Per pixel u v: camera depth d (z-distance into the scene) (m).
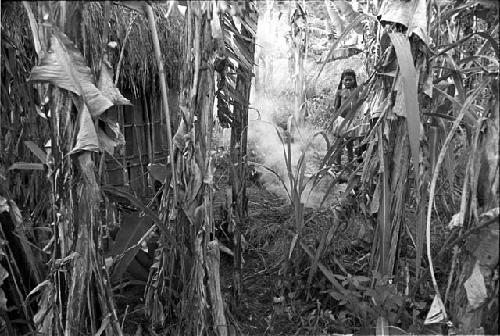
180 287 1.99
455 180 2.90
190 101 1.69
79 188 1.52
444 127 1.90
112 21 2.55
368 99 2.17
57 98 1.44
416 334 1.72
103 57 1.51
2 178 1.70
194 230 1.80
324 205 3.42
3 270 1.65
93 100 1.44
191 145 1.71
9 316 1.84
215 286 1.79
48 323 1.62
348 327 2.01
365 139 1.95
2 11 1.78
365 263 2.43
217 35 1.66
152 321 1.92
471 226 1.42
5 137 1.90
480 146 1.44
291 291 2.42
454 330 1.48
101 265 1.62
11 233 1.78
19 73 1.86
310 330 2.05
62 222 1.55
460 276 1.46
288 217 3.28
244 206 2.82
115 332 1.66
